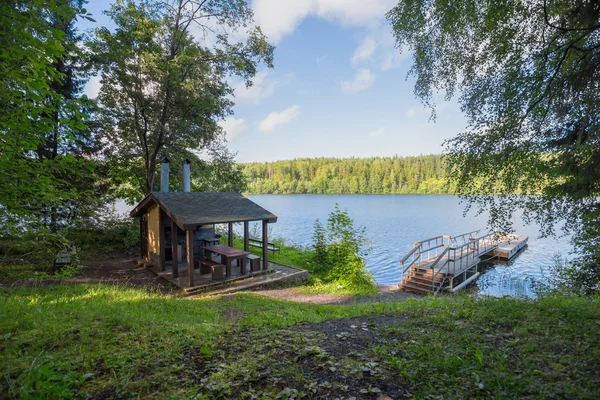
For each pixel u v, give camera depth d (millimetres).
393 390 2369
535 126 5309
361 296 10219
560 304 5059
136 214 11820
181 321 4906
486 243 19781
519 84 5273
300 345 3291
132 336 3465
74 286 7367
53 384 2146
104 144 14758
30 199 4316
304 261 14055
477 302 5566
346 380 2533
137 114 14734
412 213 44812
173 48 14516
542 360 2771
